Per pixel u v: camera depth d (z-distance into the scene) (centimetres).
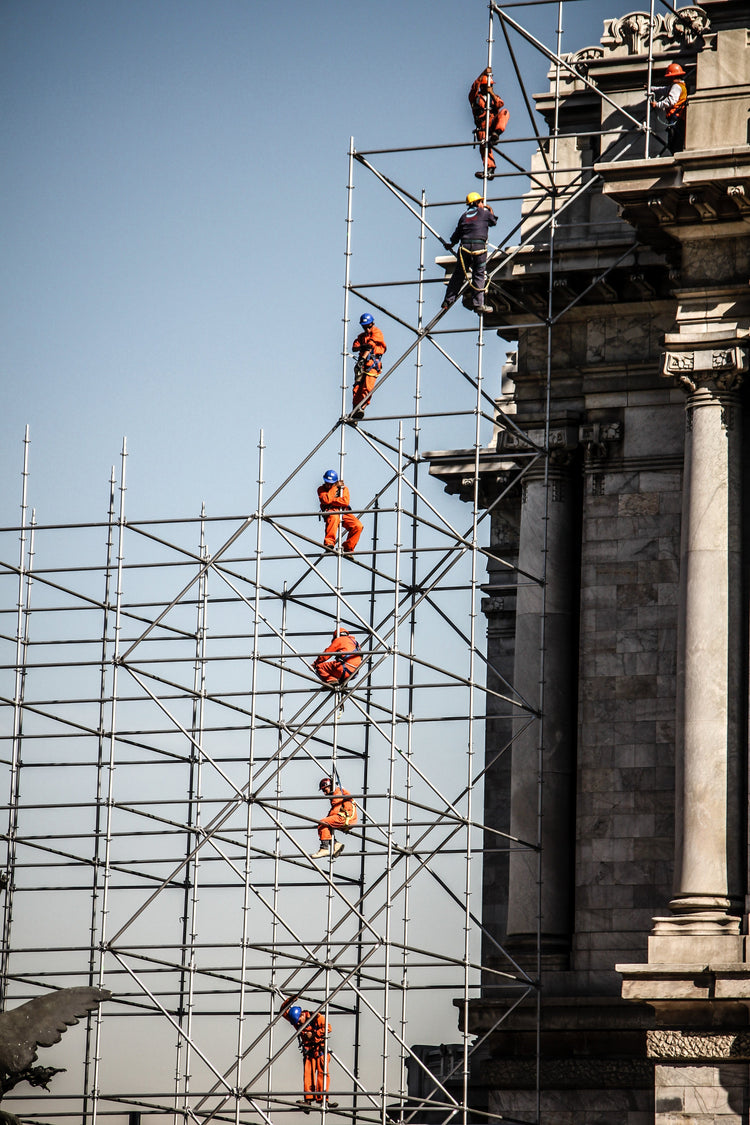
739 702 7075
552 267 7775
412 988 7650
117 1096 7844
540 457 8012
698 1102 6812
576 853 7719
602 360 8006
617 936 7594
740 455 7250
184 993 8262
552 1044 7588
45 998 6556
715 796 6988
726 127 7269
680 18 8031
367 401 8106
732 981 6769
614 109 8081
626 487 7894
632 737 7719
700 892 6938
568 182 8144
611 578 7856
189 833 8231
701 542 7169
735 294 7294
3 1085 6488
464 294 8000
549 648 7956
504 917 9194
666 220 7338
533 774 7888
